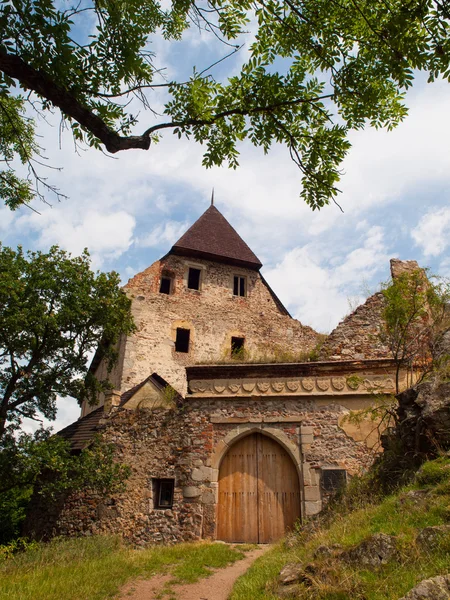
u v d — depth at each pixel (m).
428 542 5.28
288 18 6.11
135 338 19.83
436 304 10.92
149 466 11.86
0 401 12.37
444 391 8.06
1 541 14.59
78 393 13.09
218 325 21.91
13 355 12.55
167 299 21.41
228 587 7.02
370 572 5.22
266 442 11.61
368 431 11.08
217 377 12.27
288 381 11.91
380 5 5.62
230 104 6.40
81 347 13.55
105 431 12.72
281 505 10.94
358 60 6.17
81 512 11.93
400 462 8.30
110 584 7.16
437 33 5.23
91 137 6.19
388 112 6.84
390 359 11.62
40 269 13.13
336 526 7.16
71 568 8.14
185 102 6.28
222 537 10.81
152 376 18.06
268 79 6.29
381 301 12.80
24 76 4.94
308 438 11.24
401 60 5.45
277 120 6.45
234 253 23.98
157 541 10.91
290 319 23.77
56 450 11.55
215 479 11.23
